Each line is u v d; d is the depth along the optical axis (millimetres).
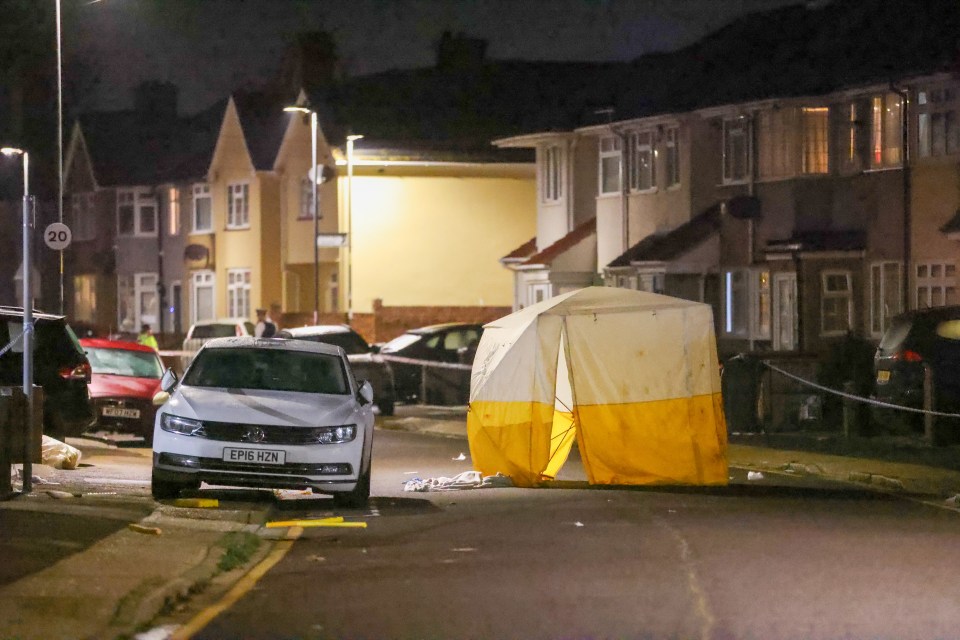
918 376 50656
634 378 39781
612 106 95438
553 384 39844
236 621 20516
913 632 19516
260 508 32531
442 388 78250
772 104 77688
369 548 27469
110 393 54344
